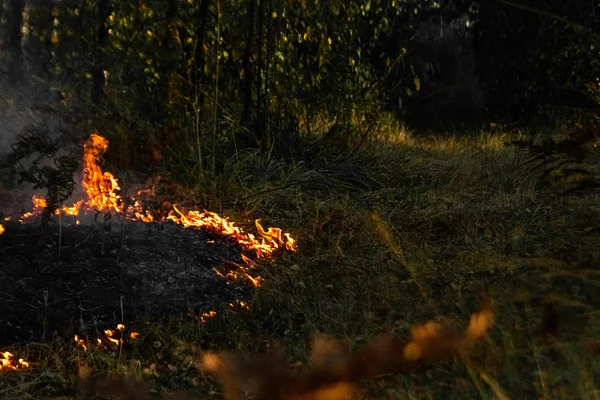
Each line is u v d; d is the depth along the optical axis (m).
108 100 9.48
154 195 8.37
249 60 11.04
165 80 10.19
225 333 5.68
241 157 10.38
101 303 5.97
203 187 9.30
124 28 9.86
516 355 4.61
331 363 4.01
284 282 6.62
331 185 9.95
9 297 5.85
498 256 7.07
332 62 12.38
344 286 6.59
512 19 16.70
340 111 12.31
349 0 12.05
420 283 6.53
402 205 9.41
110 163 8.98
